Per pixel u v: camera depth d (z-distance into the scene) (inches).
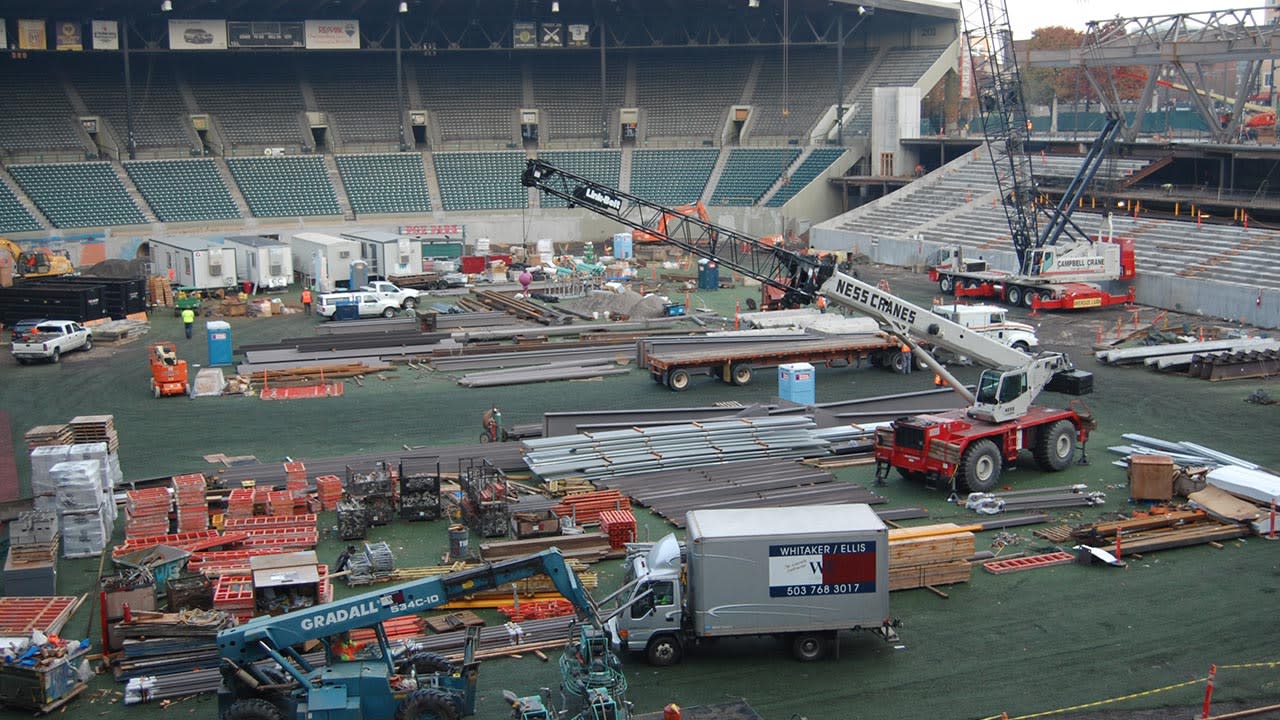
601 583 1194.0
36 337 2373.3
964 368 2233.0
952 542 1174.3
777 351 2146.9
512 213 4232.3
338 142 4448.8
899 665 999.0
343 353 2363.4
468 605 1135.0
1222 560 1240.2
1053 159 3868.1
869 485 1521.9
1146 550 1262.3
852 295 1621.6
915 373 2215.8
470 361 2320.4
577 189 1804.9
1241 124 3956.7
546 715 877.8
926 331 1588.3
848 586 992.9
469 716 913.5
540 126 4630.9
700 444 1637.6
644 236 3969.0
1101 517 1371.8
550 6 4436.5
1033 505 1414.9
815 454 1643.7
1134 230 3299.7
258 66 4579.2
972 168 4047.7
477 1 4301.2
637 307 2802.7
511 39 4628.4
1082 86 6122.1
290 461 1571.1
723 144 4616.1
